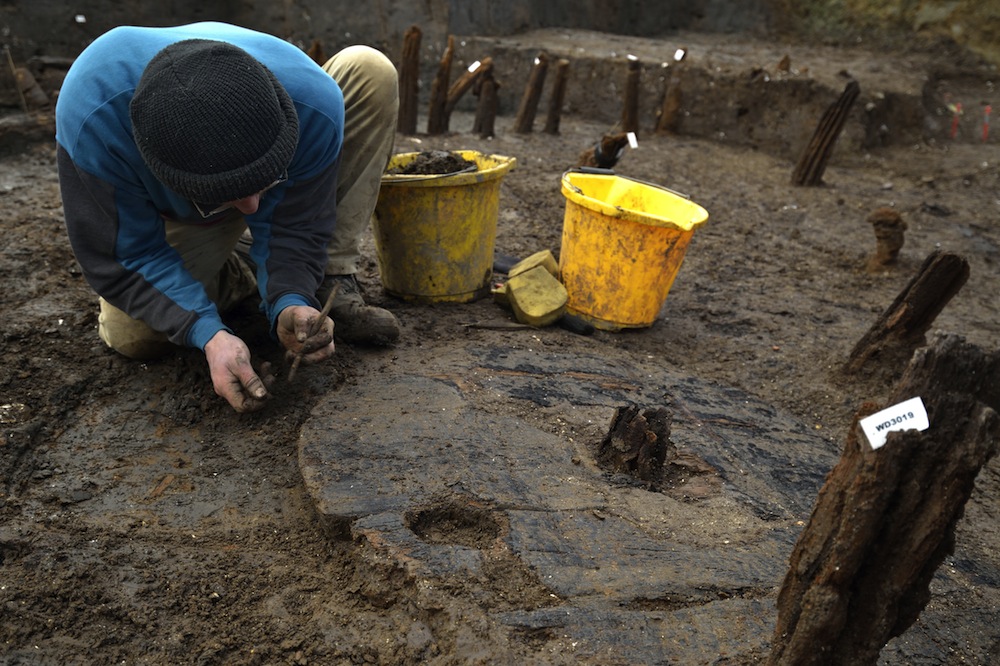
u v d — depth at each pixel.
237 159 2.13
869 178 7.28
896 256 5.20
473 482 2.62
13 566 2.34
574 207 3.90
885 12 10.50
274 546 2.48
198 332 2.65
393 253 3.82
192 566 2.38
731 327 4.33
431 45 8.74
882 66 9.29
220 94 2.10
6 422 2.88
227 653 2.16
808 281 5.02
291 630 2.21
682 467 2.95
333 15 8.59
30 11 7.14
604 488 2.71
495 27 9.20
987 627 2.44
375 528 2.40
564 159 6.91
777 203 6.39
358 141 3.24
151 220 2.64
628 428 2.82
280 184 2.70
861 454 1.68
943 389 1.67
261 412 2.99
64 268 3.95
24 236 4.26
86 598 2.26
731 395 3.58
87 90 2.36
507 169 3.80
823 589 1.75
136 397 3.07
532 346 3.67
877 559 1.74
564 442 2.93
